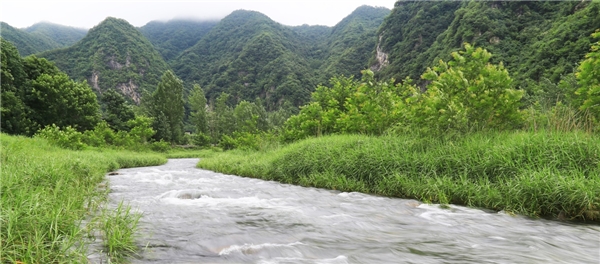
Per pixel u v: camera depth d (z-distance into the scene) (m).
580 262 3.77
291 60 189.38
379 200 7.99
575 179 6.16
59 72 44.88
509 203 6.55
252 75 187.88
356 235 4.86
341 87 22.23
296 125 21.64
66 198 5.44
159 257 3.72
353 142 12.04
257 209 6.75
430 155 9.04
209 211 6.45
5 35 155.38
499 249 4.23
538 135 8.12
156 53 192.75
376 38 158.62
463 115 9.52
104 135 36.41
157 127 65.44
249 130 48.69
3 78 34.31
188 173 16.23
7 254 3.04
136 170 18.70
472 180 7.78
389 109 14.73
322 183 10.51
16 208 3.72
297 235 4.80
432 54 97.94
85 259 3.22
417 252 4.10
